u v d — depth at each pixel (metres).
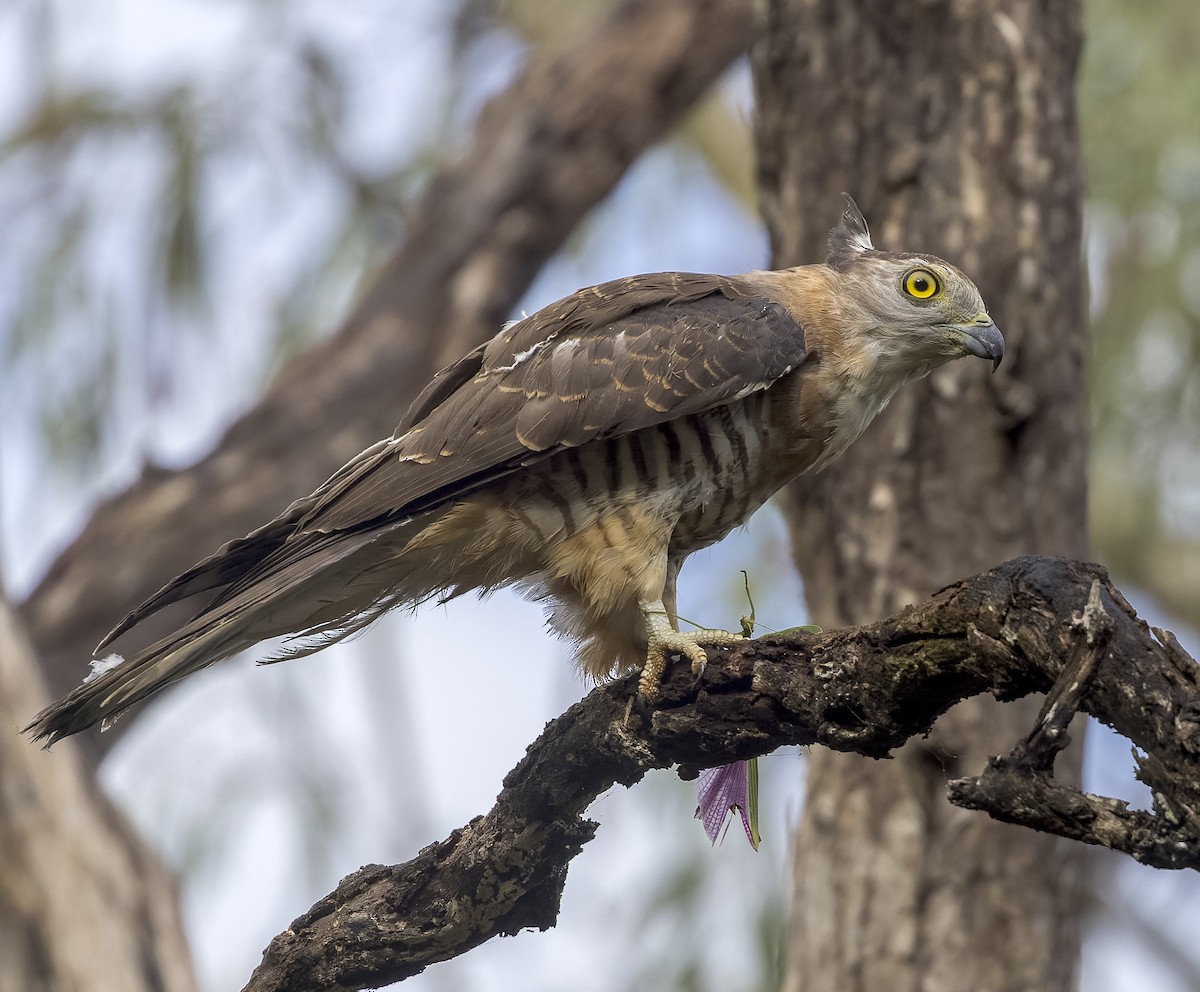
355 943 7.38
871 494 9.95
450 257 15.74
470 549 8.34
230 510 14.20
